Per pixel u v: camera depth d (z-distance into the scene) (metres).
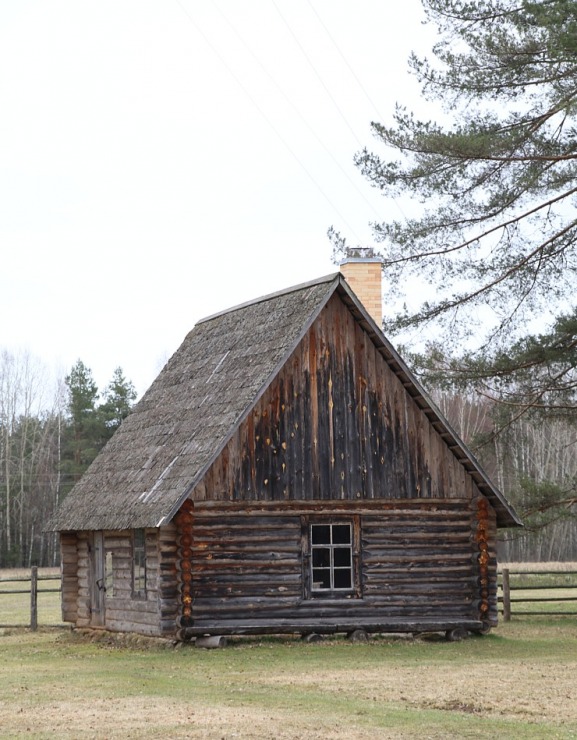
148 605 24.38
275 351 24.48
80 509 27.38
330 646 23.53
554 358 29.25
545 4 27.80
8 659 23.12
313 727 14.52
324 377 24.91
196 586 23.50
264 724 14.74
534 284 29.69
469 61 29.19
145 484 24.80
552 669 20.27
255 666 20.69
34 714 15.88
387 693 17.41
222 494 23.83
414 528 25.14
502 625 28.48
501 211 29.59
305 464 24.50
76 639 26.45
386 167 30.06
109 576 26.50
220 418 24.12
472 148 28.39
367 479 24.91
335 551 24.70
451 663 21.11
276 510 24.17
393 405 25.30
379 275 29.27
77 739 13.97
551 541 70.44
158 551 23.64
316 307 24.62
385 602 24.70
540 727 14.52
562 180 28.91
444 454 25.53
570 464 71.25
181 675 19.61
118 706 16.41
